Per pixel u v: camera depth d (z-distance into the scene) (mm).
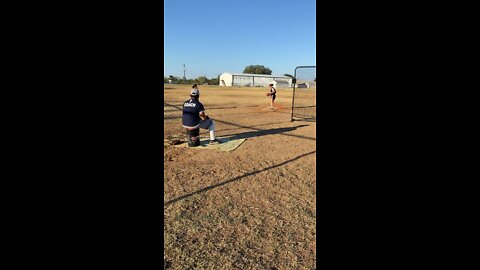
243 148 7105
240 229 3178
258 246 2859
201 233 3084
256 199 3990
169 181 4664
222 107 17438
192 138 7086
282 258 2670
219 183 4594
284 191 4297
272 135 8898
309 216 3494
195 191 4242
